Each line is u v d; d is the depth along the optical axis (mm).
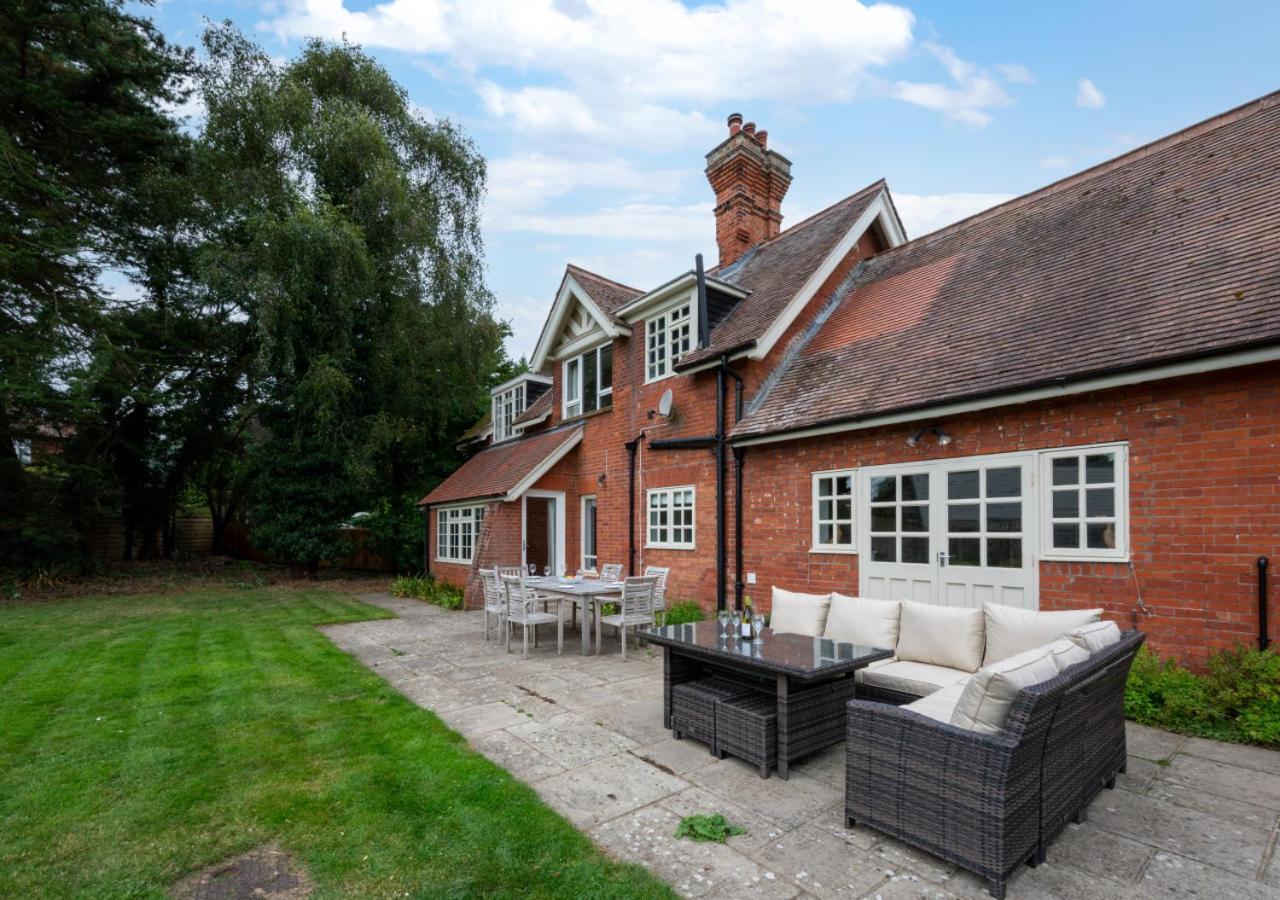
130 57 15859
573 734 5172
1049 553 6340
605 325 12875
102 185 16047
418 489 19578
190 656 8055
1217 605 5273
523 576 10133
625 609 8195
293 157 16500
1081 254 7801
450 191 19172
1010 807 2924
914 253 11164
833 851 3350
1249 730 4637
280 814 3709
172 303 17328
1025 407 6582
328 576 18641
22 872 3135
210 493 24312
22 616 11469
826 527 8609
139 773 4316
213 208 16531
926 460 7426
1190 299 5820
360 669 7414
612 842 3439
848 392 8398
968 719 3156
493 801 3863
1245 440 5180
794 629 6320
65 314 14445
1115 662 3904
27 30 14102
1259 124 7613
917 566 7473
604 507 13211
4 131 13148
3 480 15258
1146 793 3961
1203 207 6992
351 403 17000
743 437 9359
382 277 17484
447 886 2982
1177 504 5535
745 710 4480
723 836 3475
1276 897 2902
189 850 3334
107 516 16641
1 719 5473
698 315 11016
